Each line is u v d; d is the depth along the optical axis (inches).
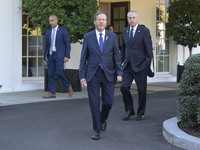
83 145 202.4
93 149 195.2
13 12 409.4
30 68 446.0
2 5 400.2
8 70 409.1
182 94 227.6
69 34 380.5
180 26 490.0
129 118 276.2
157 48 551.2
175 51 565.0
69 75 410.0
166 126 221.8
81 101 349.7
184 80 227.1
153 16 537.6
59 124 252.1
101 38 215.0
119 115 286.5
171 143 206.1
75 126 246.7
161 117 280.4
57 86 408.8
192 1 481.7
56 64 360.5
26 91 418.3
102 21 212.2
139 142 209.5
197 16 480.4
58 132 230.4
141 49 265.9
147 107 323.3
